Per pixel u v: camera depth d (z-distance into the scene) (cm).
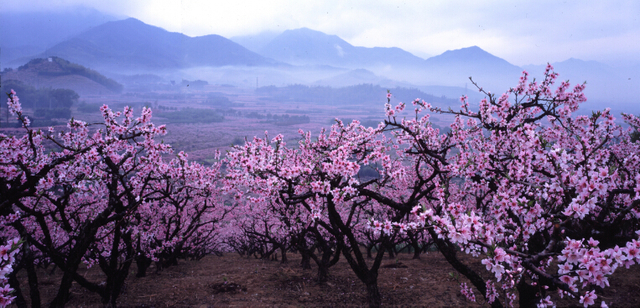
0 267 286
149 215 1041
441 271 959
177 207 966
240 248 1764
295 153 948
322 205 742
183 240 1080
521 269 351
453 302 691
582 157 418
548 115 707
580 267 308
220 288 817
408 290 789
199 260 1448
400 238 1147
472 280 526
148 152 692
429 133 782
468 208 1080
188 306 709
